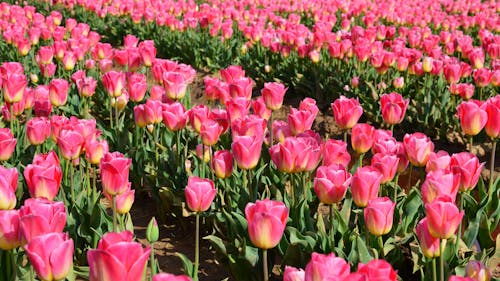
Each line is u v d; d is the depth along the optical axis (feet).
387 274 7.29
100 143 13.92
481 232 14.51
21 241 9.12
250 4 51.62
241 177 16.40
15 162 18.45
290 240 12.70
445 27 40.70
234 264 12.91
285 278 7.88
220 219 14.57
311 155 12.44
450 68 23.41
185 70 20.88
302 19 51.65
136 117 17.15
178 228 17.38
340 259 7.41
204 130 14.57
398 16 44.19
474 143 24.80
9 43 34.55
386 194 15.20
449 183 10.56
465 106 13.74
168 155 18.24
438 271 11.72
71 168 14.24
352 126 14.88
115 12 49.19
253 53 36.50
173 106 16.20
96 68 30.17
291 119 14.57
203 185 11.37
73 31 33.14
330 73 30.76
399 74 29.14
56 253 8.01
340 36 35.27
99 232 13.76
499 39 30.60
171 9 47.19
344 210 14.11
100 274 7.02
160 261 15.34
